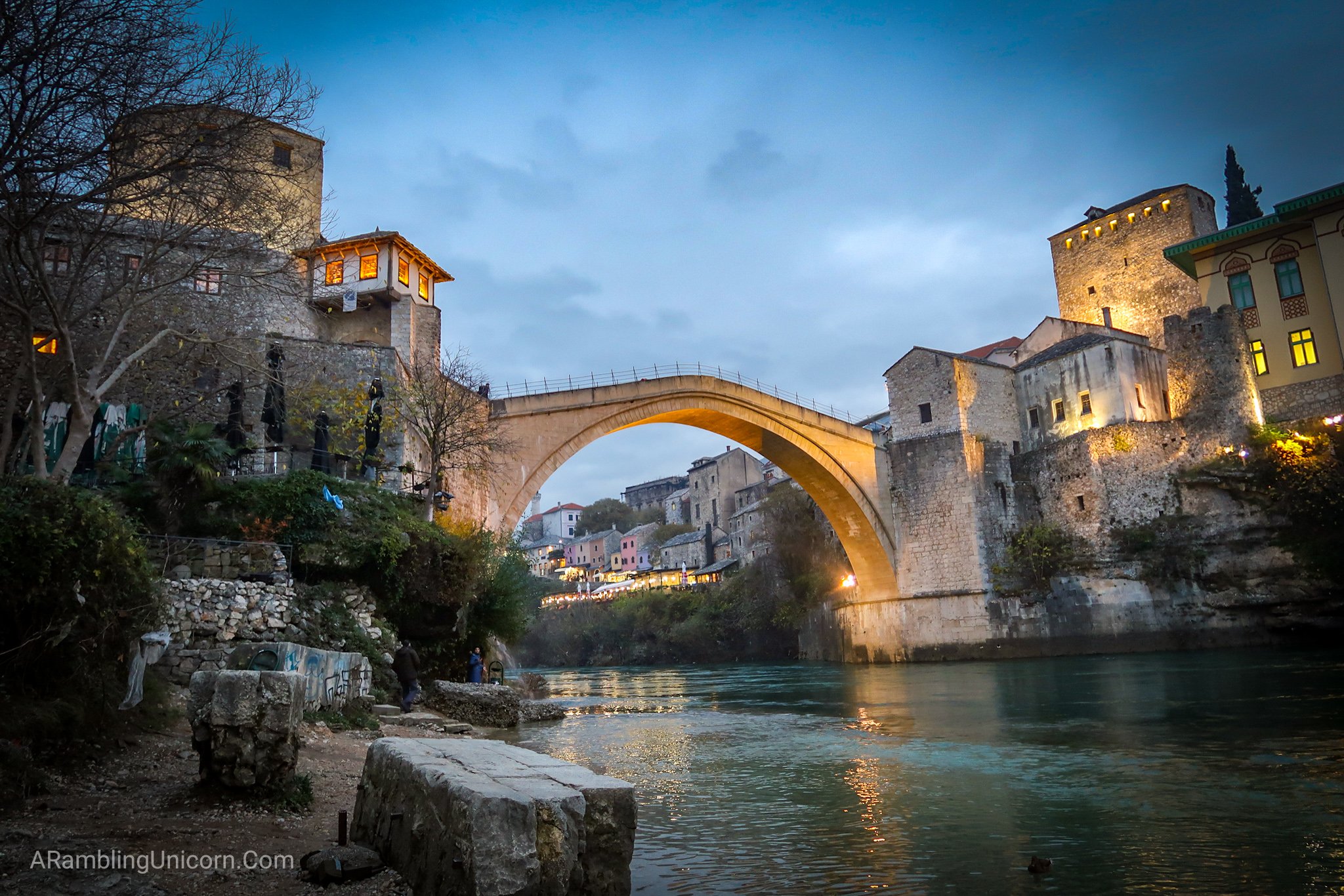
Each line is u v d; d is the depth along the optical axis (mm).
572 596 117438
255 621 16750
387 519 22453
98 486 19828
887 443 59219
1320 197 44875
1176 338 49969
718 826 10500
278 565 18422
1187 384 49188
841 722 22516
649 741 18969
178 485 19312
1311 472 42594
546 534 172625
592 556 140750
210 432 20094
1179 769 13203
